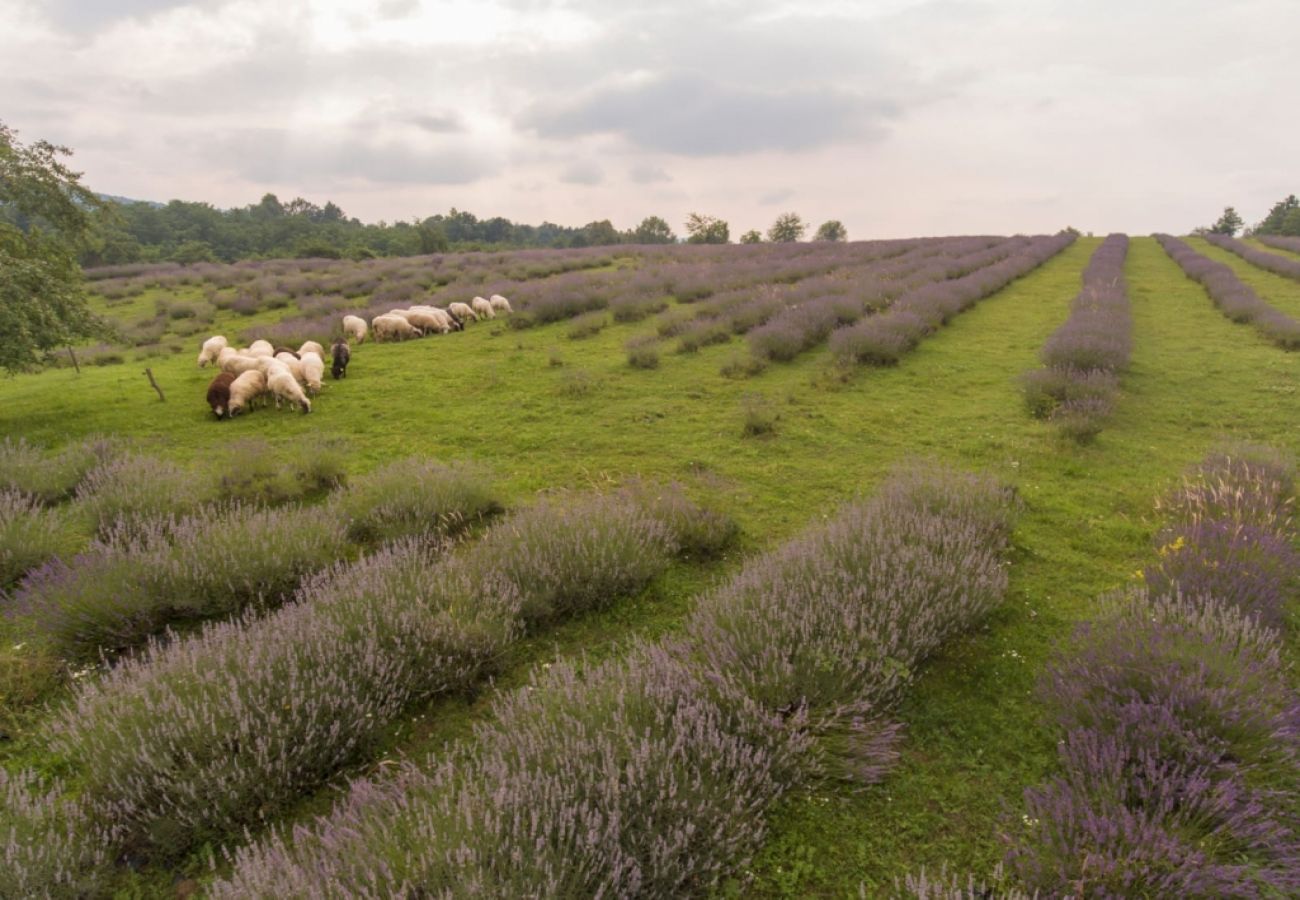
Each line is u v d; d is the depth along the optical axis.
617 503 6.87
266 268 39.31
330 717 4.11
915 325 15.71
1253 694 3.56
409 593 5.18
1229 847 3.03
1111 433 9.68
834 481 8.38
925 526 5.90
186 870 3.41
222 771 3.67
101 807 3.55
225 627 4.87
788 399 11.59
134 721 3.81
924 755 4.04
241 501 7.70
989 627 5.24
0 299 10.60
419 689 4.66
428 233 76.31
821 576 5.03
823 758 3.84
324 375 14.87
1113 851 2.94
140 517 6.95
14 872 3.02
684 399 11.91
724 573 6.29
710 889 3.16
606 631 5.45
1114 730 3.61
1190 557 5.30
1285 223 80.94
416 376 14.50
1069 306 19.75
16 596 5.78
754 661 4.25
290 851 3.38
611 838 3.02
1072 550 6.47
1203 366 13.18
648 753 3.38
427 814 3.06
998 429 10.01
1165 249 38.16
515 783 3.18
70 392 13.93
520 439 10.30
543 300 20.97
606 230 131.25
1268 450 7.86
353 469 9.32
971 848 3.42
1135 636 4.09
